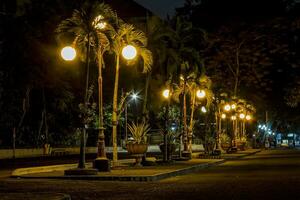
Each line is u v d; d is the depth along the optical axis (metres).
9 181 21.50
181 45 39.19
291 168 30.69
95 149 74.88
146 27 36.59
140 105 77.25
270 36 64.31
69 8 56.16
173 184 20.06
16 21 54.28
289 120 114.12
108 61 52.22
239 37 63.31
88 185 19.58
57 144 69.56
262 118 112.44
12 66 55.19
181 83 42.41
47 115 64.00
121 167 28.70
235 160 44.75
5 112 59.19
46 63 56.12
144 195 15.83
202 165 32.50
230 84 64.44
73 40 27.14
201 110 55.31
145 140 31.89
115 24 27.19
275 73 68.38
